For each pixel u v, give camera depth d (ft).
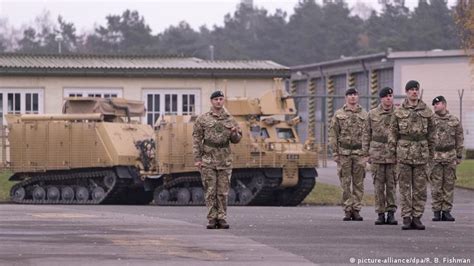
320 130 414.41
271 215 171.22
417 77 410.72
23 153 255.70
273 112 238.27
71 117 252.21
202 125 142.82
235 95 332.19
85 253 115.55
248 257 113.29
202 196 240.32
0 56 332.80
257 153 233.35
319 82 490.49
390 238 131.95
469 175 285.64
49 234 134.51
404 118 143.33
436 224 154.40
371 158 153.69
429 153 144.66
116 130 250.16
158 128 243.40
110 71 320.50
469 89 397.39
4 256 112.78
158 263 108.37
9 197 263.29
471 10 297.53
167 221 155.63
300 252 117.50
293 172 236.02
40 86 316.81
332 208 203.92
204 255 114.62
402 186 144.36
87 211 182.29
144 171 247.09
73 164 250.37
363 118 160.45
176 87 327.67
